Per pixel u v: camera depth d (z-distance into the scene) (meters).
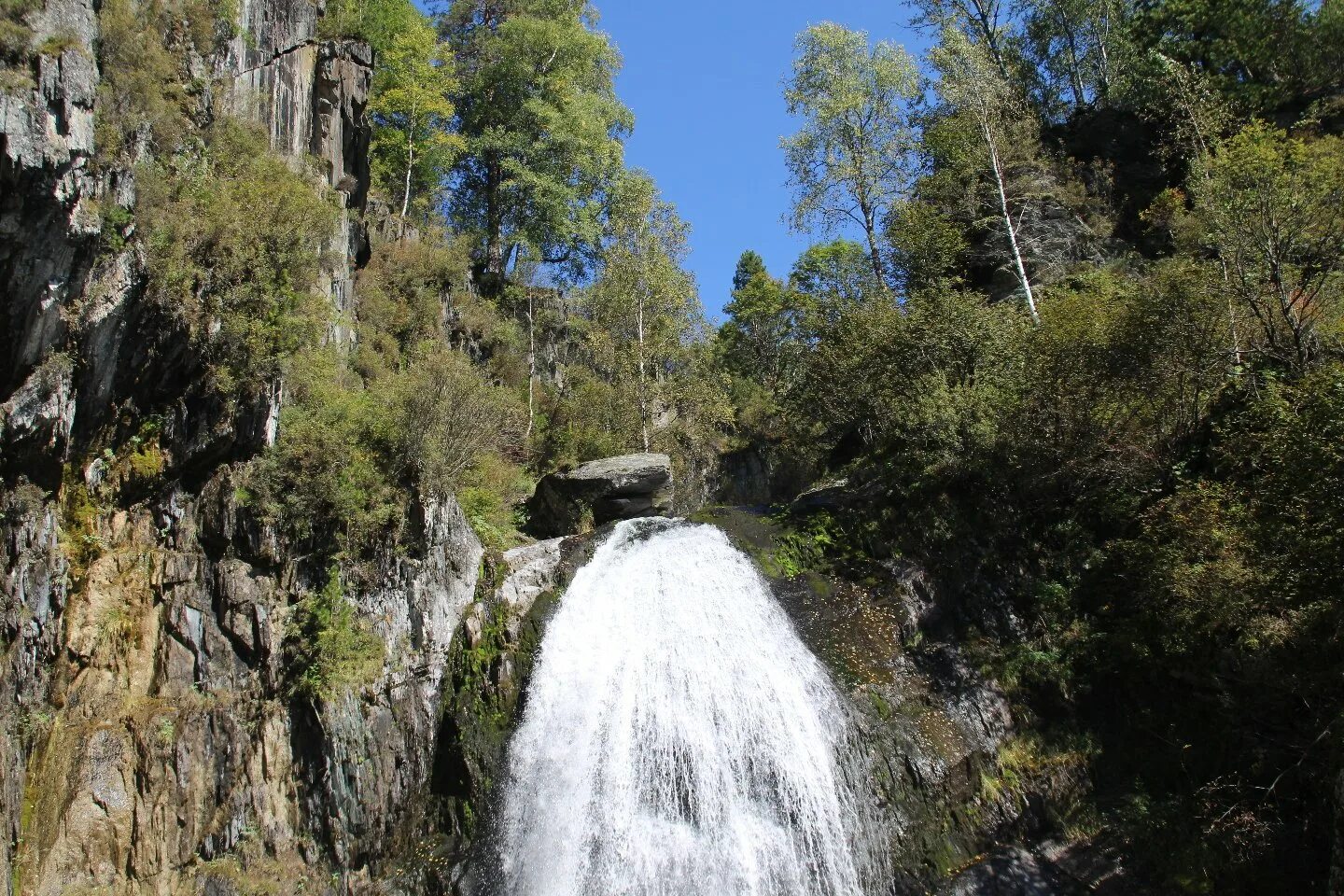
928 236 23.70
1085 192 26.34
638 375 29.27
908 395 18.86
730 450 31.81
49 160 11.84
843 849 12.52
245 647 13.53
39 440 12.74
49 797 11.92
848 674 14.58
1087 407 15.34
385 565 14.80
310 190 17.64
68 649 12.68
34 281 12.29
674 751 13.72
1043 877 12.07
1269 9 27.38
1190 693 13.17
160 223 13.81
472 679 14.70
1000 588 15.70
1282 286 14.16
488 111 37.66
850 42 28.39
